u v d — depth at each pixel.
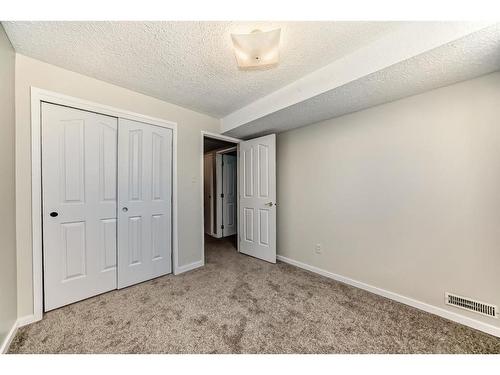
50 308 1.61
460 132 1.49
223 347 1.26
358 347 1.26
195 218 2.57
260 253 2.89
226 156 4.32
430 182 1.62
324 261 2.34
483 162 1.41
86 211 1.80
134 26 1.22
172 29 1.25
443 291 1.57
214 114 2.70
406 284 1.75
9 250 1.32
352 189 2.10
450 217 1.54
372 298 1.84
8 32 1.26
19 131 1.46
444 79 1.45
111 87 1.91
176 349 1.24
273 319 1.53
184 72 1.72
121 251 1.99
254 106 2.29
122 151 1.99
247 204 3.09
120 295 1.87
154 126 2.22
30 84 1.50
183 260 2.44
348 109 2.00
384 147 1.87
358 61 1.44
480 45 1.10
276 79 1.83
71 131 1.72
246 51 1.34
